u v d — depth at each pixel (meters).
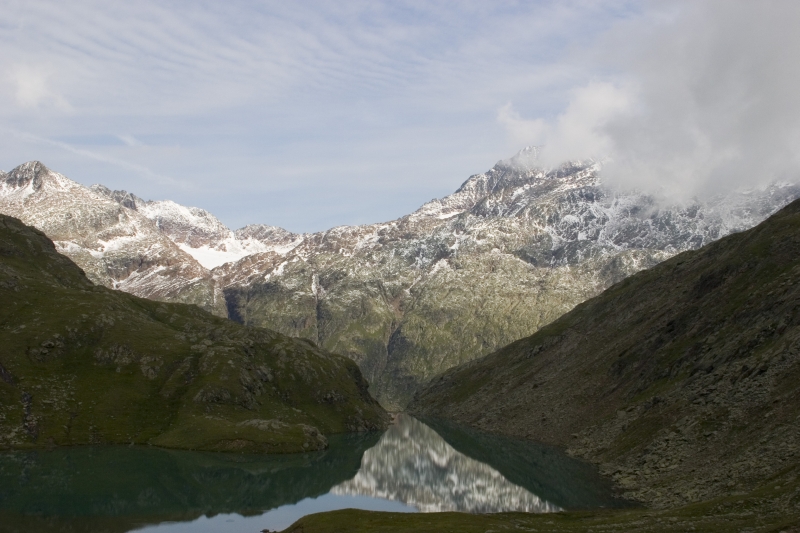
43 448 189.88
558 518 115.69
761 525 84.19
